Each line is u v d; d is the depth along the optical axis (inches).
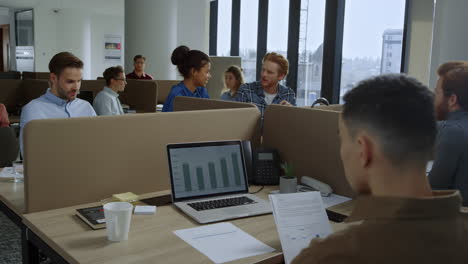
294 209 52.5
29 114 95.9
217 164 72.5
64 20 460.8
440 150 69.5
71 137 65.3
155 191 75.5
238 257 49.9
